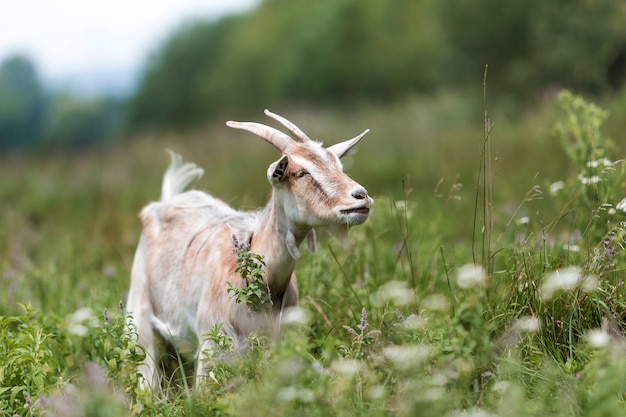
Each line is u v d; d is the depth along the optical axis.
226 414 5.78
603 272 7.04
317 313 7.92
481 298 7.13
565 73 25.64
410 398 5.46
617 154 11.65
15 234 15.36
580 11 25.86
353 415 5.65
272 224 6.88
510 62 28.28
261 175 18.42
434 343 6.26
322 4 58.00
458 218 13.97
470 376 6.00
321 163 6.59
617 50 25.27
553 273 7.07
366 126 27.16
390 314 7.39
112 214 15.71
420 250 9.80
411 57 47.78
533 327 6.22
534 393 6.01
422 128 24.91
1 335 7.21
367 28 50.88
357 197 6.36
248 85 63.62
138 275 8.17
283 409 5.44
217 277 7.14
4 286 11.05
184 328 7.57
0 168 25.97
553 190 9.37
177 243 7.88
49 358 7.12
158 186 18.69
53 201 18.92
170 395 7.23
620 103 17.39
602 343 5.70
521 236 8.02
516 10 28.11
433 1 32.53
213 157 23.28
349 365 5.78
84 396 5.78
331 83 50.12
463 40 29.56
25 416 6.49
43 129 139.75
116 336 6.72
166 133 35.16
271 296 6.97
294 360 5.54
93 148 31.27
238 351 6.60
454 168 16.94
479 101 27.94
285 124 6.92
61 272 12.12
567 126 9.59
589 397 5.41
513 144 17.33
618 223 7.21
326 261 8.62
